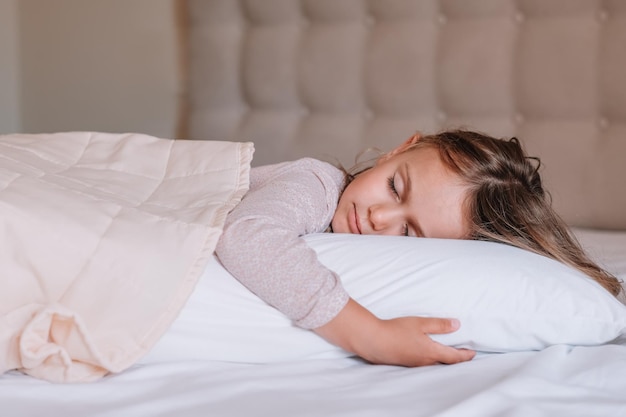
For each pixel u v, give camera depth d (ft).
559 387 2.86
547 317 3.29
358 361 3.29
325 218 3.86
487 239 3.90
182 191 3.68
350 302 3.12
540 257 3.55
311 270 3.11
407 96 7.30
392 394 2.80
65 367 2.81
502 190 4.00
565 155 6.72
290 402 2.67
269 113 7.94
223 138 8.11
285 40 7.79
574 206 6.69
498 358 3.25
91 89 9.17
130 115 9.05
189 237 3.13
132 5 8.91
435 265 3.35
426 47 7.23
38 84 9.37
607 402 2.78
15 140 4.02
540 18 6.82
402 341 3.11
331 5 7.55
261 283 3.13
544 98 6.80
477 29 7.04
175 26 8.79
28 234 2.98
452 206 3.89
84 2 9.10
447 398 2.74
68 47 9.21
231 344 3.15
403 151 4.33
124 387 2.75
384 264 3.37
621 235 6.20
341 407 2.64
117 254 3.02
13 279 2.95
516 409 2.59
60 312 2.75
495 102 7.01
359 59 7.50
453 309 3.26
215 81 8.10
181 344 3.10
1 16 9.25
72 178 3.59
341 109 7.61
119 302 2.95
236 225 3.23
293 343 3.18
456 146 4.13
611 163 6.58
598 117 6.70
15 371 2.94
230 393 2.73
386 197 3.96
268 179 4.01
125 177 3.78
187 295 3.01
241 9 7.97
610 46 6.57
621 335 3.58
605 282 3.98
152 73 8.91
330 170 4.19
